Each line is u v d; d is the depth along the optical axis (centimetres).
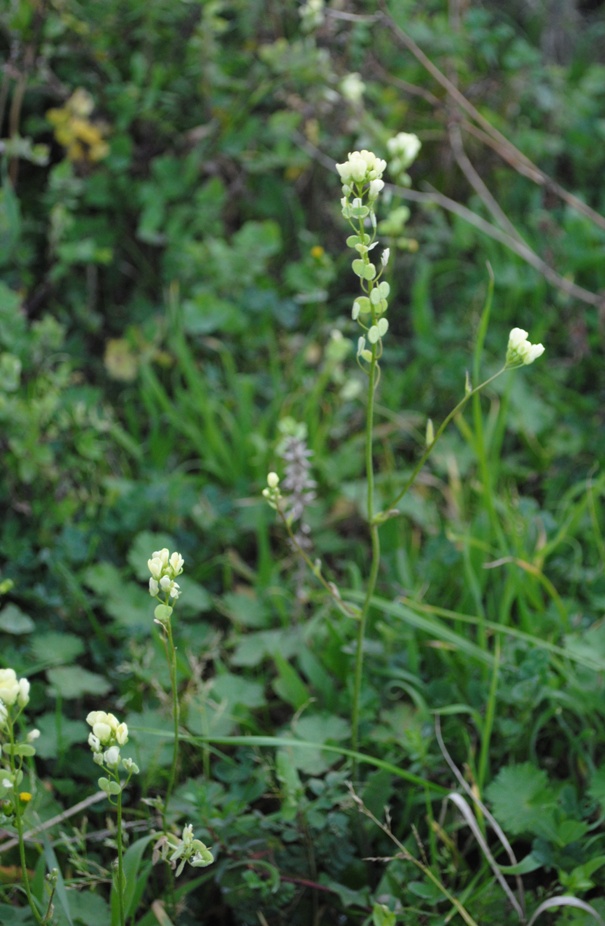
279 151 158
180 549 134
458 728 118
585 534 134
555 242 170
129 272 163
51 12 147
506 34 180
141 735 117
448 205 155
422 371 157
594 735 118
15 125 146
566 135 187
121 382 152
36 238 159
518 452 148
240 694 121
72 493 133
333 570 137
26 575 130
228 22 171
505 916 109
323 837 112
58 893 105
